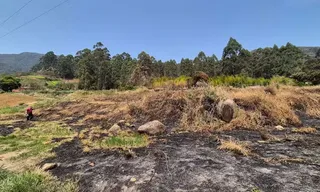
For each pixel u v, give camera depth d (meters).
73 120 9.34
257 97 7.88
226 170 3.71
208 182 3.31
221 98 7.61
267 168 3.74
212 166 3.90
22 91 41.09
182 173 3.66
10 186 3.08
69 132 7.31
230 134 6.04
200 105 7.51
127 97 11.53
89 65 46.81
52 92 35.31
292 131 6.20
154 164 4.09
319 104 8.77
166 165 4.02
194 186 3.22
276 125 6.87
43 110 11.81
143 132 6.41
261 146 4.94
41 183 3.42
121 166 4.09
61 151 5.33
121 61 64.94
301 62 36.97
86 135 6.82
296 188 3.05
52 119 10.08
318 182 3.21
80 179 3.65
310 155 4.31
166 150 4.85
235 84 12.16
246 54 41.25
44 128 8.16
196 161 4.16
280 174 3.50
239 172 3.62
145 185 3.32
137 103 9.10
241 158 4.25
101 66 47.00
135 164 4.14
